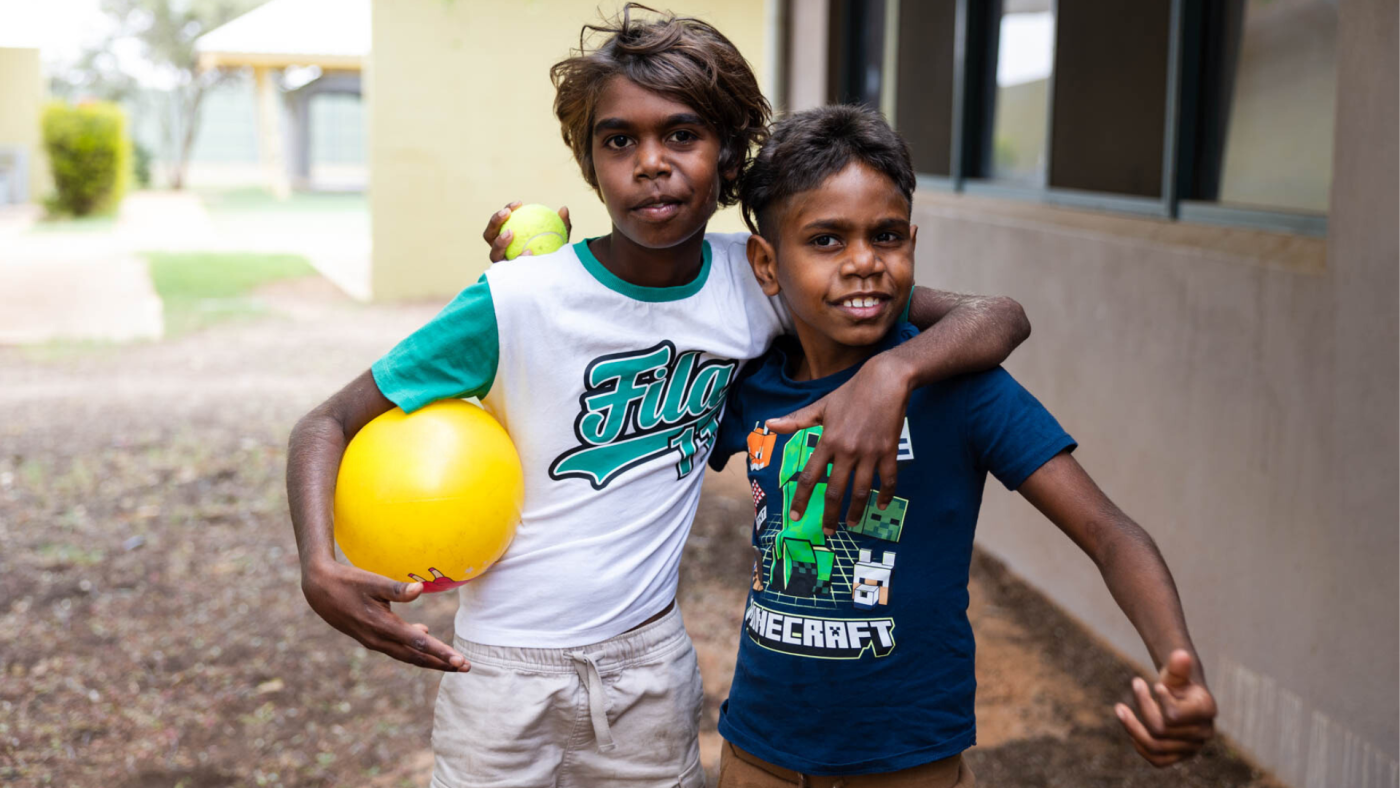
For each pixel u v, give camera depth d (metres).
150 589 5.39
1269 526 3.74
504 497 1.97
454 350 2.00
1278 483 3.69
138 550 5.88
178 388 9.59
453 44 13.76
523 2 13.77
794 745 1.93
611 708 2.15
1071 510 1.77
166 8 36.22
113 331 12.09
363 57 22.95
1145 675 4.49
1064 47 5.21
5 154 25.09
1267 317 3.72
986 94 6.16
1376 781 3.30
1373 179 3.26
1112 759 3.92
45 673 4.52
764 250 1.99
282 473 7.24
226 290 14.81
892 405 1.68
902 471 1.89
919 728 1.88
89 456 7.52
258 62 22.55
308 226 23.67
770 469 2.01
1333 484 3.45
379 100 13.81
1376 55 3.23
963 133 6.25
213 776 3.84
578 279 2.04
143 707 4.29
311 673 4.60
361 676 4.58
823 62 7.67
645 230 1.92
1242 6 4.21
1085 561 4.98
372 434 1.97
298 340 11.80
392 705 4.36
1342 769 3.44
